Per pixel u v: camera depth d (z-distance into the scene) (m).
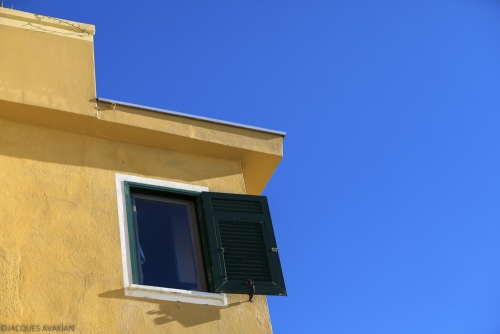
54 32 8.08
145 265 7.28
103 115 7.77
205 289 7.37
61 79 7.80
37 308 6.48
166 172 7.92
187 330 6.80
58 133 7.69
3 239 6.75
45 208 7.10
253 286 7.27
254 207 8.02
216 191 8.05
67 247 6.93
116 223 7.27
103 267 6.93
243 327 7.05
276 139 8.54
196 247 7.64
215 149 8.24
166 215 7.73
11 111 7.50
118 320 6.64
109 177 7.58
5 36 7.80
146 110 8.00
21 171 7.24
